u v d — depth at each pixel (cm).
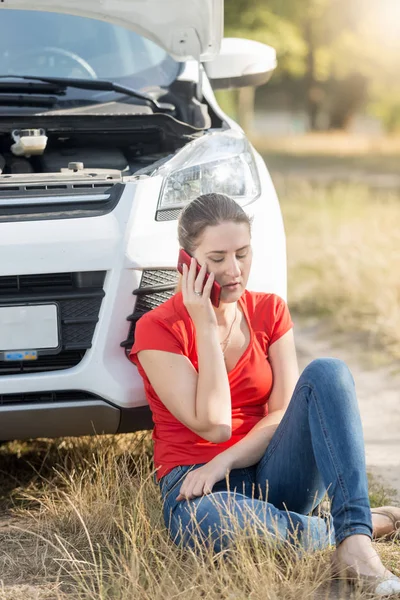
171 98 576
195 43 569
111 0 533
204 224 373
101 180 435
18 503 452
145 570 344
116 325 412
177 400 372
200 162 449
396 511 396
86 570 367
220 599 330
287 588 334
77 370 411
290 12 3547
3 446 525
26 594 356
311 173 2330
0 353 408
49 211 414
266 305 399
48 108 539
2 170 490
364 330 811
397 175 2262
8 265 401
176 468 380
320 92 5394
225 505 350
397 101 5038
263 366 391
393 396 644
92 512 412
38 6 536
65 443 504
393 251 1018
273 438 374
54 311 408
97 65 582
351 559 338
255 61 641
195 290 372
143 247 414
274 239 450
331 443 349
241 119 4400
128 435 501
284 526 350
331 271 958
